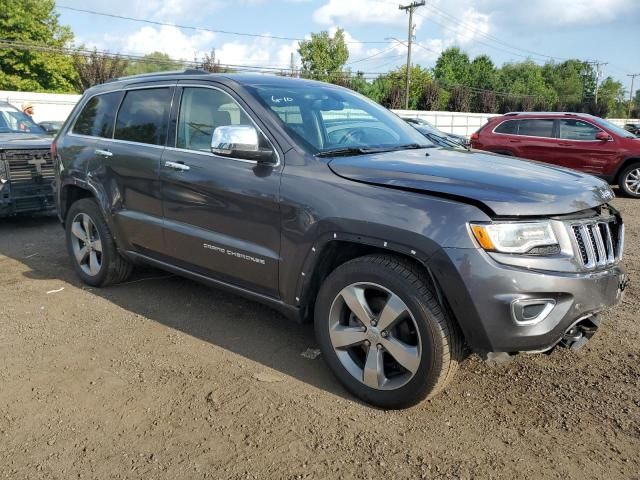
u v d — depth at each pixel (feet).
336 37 203.00
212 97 13.34
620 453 9.19
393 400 10.16
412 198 9.78
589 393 11.03
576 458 9.07
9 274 18.54
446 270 9.19
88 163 16.24
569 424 9.98
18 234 24.73
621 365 12.16
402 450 9.26
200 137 13.38
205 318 14.74
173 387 11.24
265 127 11.98
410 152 12.16
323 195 10.69
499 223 9.11
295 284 11.35
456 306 9.27
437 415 10.26
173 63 138.21
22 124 29.19
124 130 15.52
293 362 12.32
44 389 11.17
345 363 10.78
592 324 10.31
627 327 14.17
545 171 11.07
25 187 24.86
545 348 9.39
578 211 9.63
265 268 11.82
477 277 9.03
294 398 10.82
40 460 9.04
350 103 14.26
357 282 10.31
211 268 13.11
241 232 12.23
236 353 12.75
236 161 12.31
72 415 10.28
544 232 9.25
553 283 9.05
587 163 39.24
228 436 9.64
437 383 9.69
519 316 9.04
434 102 165.07
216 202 12.60
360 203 10.19
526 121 41.65
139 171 14.52
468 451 9.23
